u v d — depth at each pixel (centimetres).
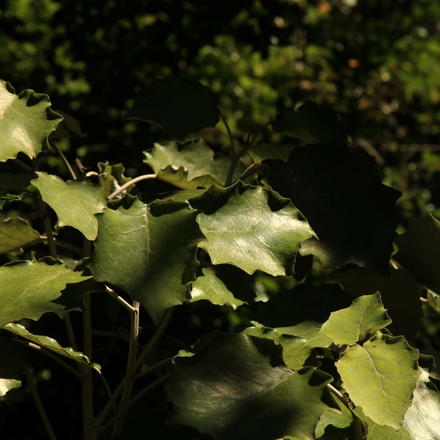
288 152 119
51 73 262
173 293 90
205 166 117
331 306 104
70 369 104
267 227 97
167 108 120
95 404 134
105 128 195
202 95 120
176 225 92
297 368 97
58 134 114
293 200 110
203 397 93
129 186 107
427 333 179
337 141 116
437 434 96
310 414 92
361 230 109
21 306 94
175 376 94
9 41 294
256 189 99
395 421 90
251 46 291
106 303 118
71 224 94
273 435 90
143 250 91
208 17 254
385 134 333
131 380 99
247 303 101
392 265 113
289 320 103
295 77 337
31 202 154
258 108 318
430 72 340
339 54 303
